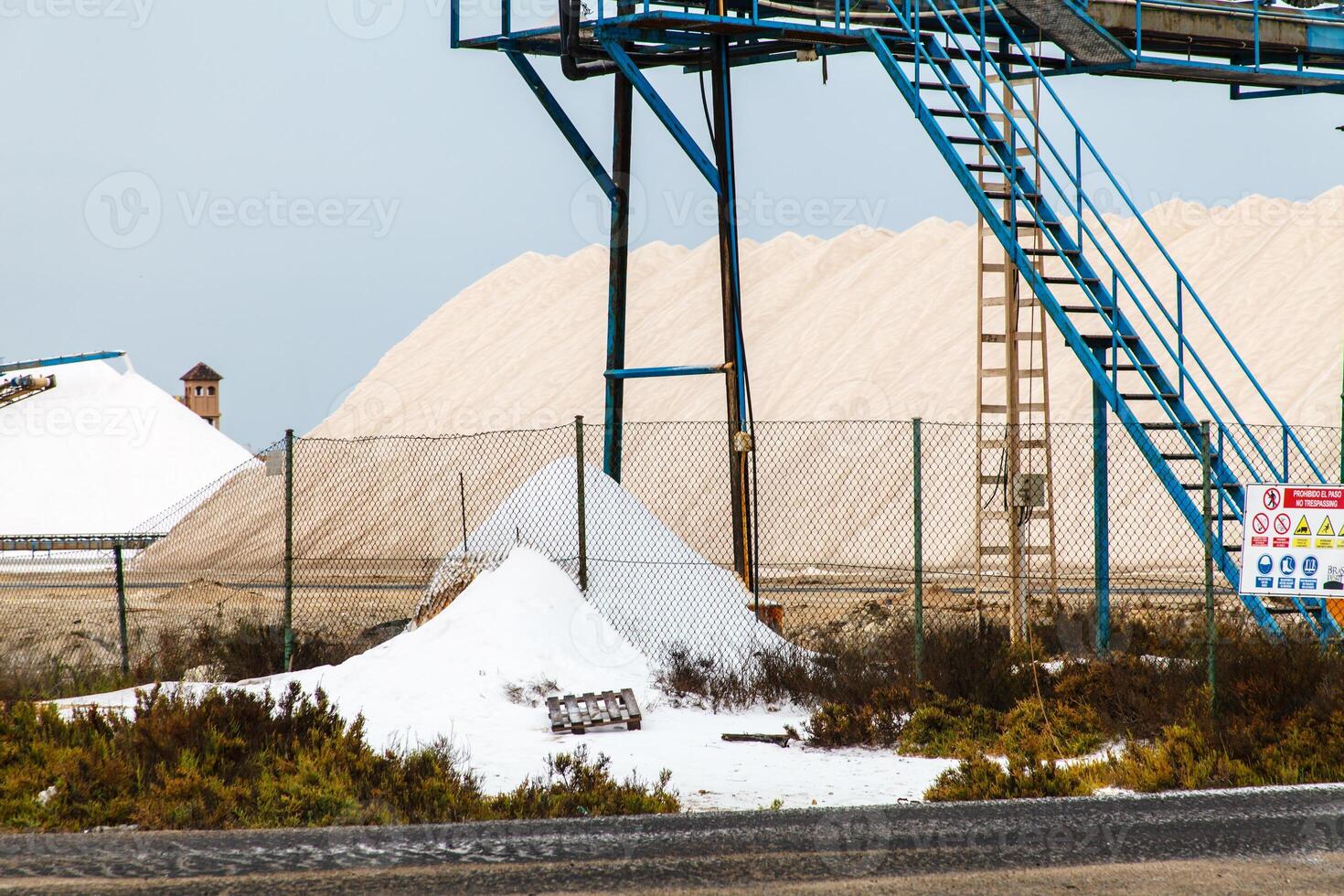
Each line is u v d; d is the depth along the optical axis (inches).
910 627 2544.3
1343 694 1686.8
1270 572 1692.9
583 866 1135.6
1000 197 2539.4
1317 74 3006.9
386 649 2363.4
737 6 2945.4
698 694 2210.9
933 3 2795.3
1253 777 1549.0
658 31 2888.8
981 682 2039.9
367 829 1298.0
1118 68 2878.9
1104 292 2469.2
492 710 2089.1
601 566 2532.0
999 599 4116.6
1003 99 2664.9
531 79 3088.1
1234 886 1064.2
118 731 1632.6
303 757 1520.7
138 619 4338.1
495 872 1117.1
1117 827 1269.7
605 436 3097.9
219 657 2640.3
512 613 2338.8
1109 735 1823.3
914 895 1042.7
